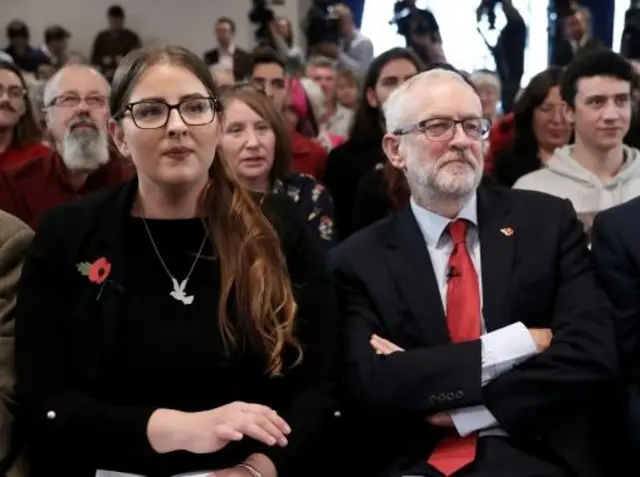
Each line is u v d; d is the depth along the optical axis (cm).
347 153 350
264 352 188
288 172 304
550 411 196
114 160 301
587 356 194
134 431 177
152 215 195
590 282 206
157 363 184
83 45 920
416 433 202
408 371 194
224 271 188
